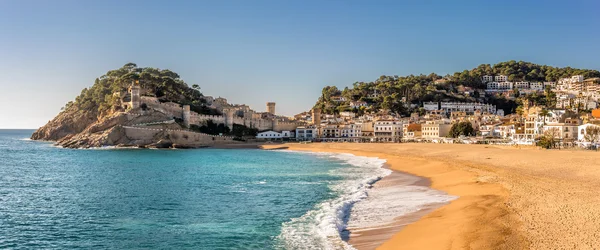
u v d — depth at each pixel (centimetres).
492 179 6303
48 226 4484
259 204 5412
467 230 3588
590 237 3231
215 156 14475
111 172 9306
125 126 19338
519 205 4381
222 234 4062
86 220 4716
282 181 7525
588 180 6106
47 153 15838
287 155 14888
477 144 16388
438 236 3534
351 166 10288
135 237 4044
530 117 16950
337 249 3438
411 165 9700
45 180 8012
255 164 11175
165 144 19200
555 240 3198
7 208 5366
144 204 5528
